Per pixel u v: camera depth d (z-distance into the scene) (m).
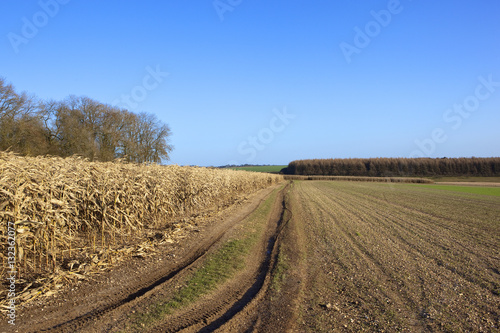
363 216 18.58
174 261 8.53
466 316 5.50
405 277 7.64
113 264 7.80
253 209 20.55
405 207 23.89
